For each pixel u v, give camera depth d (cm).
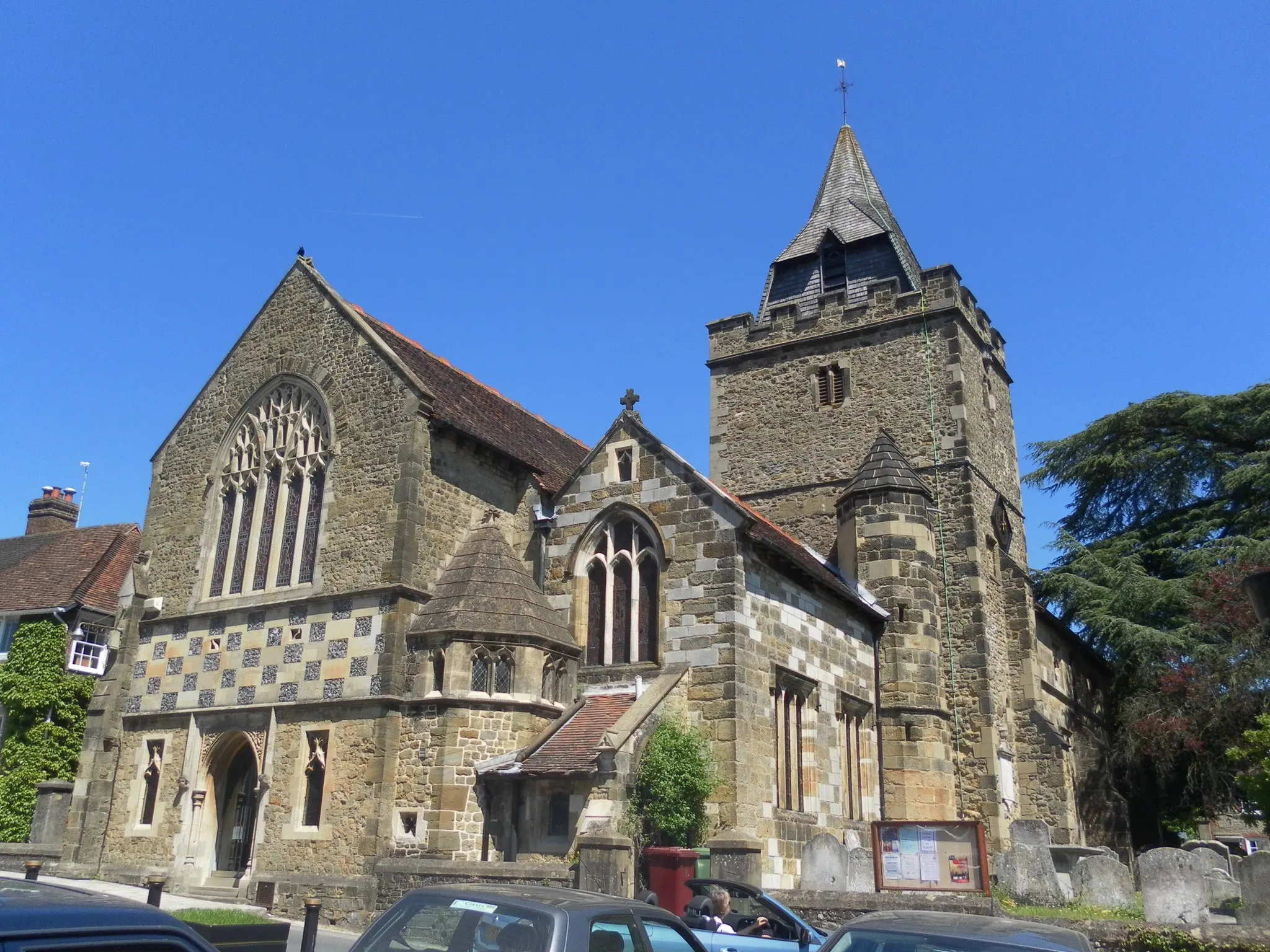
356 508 2358
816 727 2372
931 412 3138
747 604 2189
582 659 2328
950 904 1617
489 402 2972
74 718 3216
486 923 779
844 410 3294
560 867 1761
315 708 2233
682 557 2247
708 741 2069
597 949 773
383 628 2194
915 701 2706
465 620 2142
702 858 1848
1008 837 2745
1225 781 3036
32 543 3912
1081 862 1878
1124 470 4391
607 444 2459
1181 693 3200
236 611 2458
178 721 2461
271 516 2545
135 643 2631
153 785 2459
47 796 2777
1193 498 4328
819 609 2503
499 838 1981
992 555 3105
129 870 2353
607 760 1870
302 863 2111
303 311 2653
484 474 2528
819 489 3250
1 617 3344
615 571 2366
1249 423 4219
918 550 2861
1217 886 1970
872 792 2605
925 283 3266
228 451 2698
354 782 2114
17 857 2639
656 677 2142
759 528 2403
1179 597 3556
